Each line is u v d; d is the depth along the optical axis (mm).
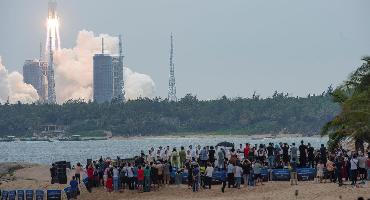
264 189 143375
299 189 138875
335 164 147750
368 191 131500
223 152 159250
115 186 151500
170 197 140375
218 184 156000
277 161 163125
